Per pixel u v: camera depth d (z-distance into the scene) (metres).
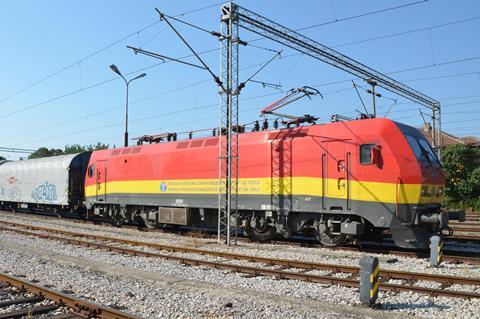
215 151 18.58
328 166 14.96
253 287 9.70
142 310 7.84
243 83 16.89
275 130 16.97
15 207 36.41
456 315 7.50
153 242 17.50
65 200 28.31
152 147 21.81
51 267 12.01
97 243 16.81
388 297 8.73
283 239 18.39
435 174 14.27
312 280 10.24
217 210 19.12
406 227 13.30
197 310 7.80
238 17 16.55
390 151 13.63
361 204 14.08
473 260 12.33
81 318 7.37
